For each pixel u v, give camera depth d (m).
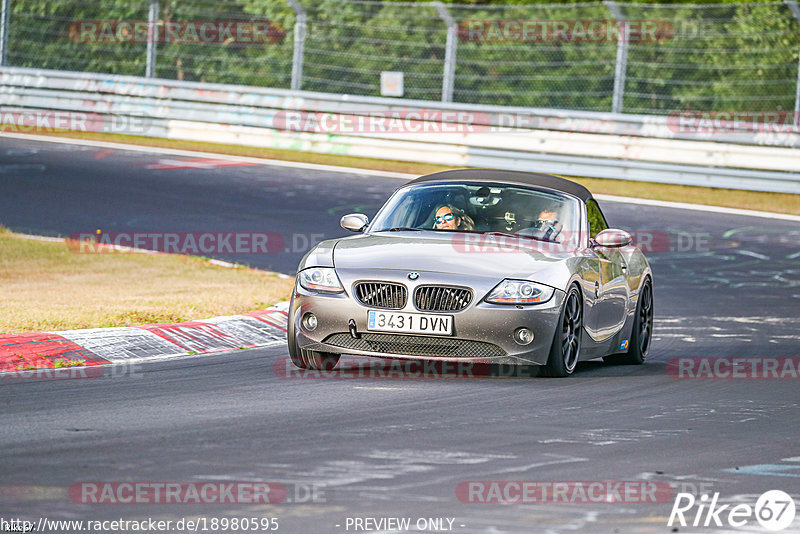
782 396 16.53
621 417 14.22
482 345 16.36
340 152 52.19
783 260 34.56
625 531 9.24
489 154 49.47
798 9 46.28
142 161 48.12
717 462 11.82
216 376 16.53
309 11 61.59
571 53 58.78
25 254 30.39
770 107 55.50
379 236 18.22
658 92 57.00
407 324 16.28
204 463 11.01
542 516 9.55
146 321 20.58
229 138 53.94
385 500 9.87
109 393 14.88
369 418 13.52
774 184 46.25
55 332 18.83
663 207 43.03
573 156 48.88
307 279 17.03
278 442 12.03
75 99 55.91
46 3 64.62
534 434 12.90
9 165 45.56
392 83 52.69
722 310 27.03
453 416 13.82
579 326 17.61
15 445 11.61
